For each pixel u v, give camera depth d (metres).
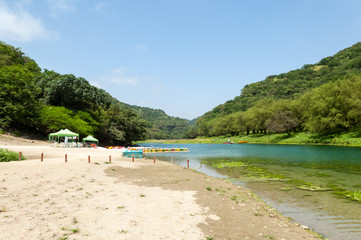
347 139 52.81
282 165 24.53
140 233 5.95
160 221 6.95
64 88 54.38
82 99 59.03
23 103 43.62
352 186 14.17
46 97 53.91
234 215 8.14
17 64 62.03
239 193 12.09
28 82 48.25
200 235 6.07
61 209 7.48
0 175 11.91
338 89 58.19
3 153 18.94
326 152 37.56
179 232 6.18
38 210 7.20
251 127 100.31
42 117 46.09
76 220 6.58
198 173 19.61
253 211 8.95
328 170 20.47
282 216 8.85
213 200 10.05
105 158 24.95
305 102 73.12
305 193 12.59
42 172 13.52
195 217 7.58
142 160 27.67
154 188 12.11
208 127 158.38
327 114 59.44
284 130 75.50
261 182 15.72
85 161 19.89
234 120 118.00
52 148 33.91
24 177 11.80
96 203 8.47
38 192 9.31
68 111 52.31
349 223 8.23
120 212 7.59
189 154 45.75
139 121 83.06
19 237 5.20
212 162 29.88
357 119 53.31
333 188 13.70
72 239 5.30
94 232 5.82
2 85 41.12
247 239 6.07
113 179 13.84
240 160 30.89
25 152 24.58
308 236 6.84
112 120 73.06
